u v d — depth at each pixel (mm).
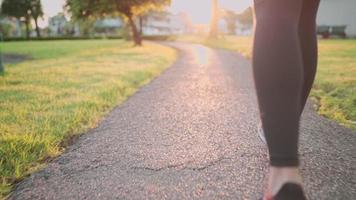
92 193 1719
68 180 1890
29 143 2443
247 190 1681
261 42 1050
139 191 1716
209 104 3959
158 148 2393
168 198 1628
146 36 52844
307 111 3551
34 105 3871
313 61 1578
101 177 1914
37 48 26547
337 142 2436
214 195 1641
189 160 2127
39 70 8047
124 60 11055
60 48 25609
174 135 2703
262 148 2303
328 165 1958
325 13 29734
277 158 990
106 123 3176
